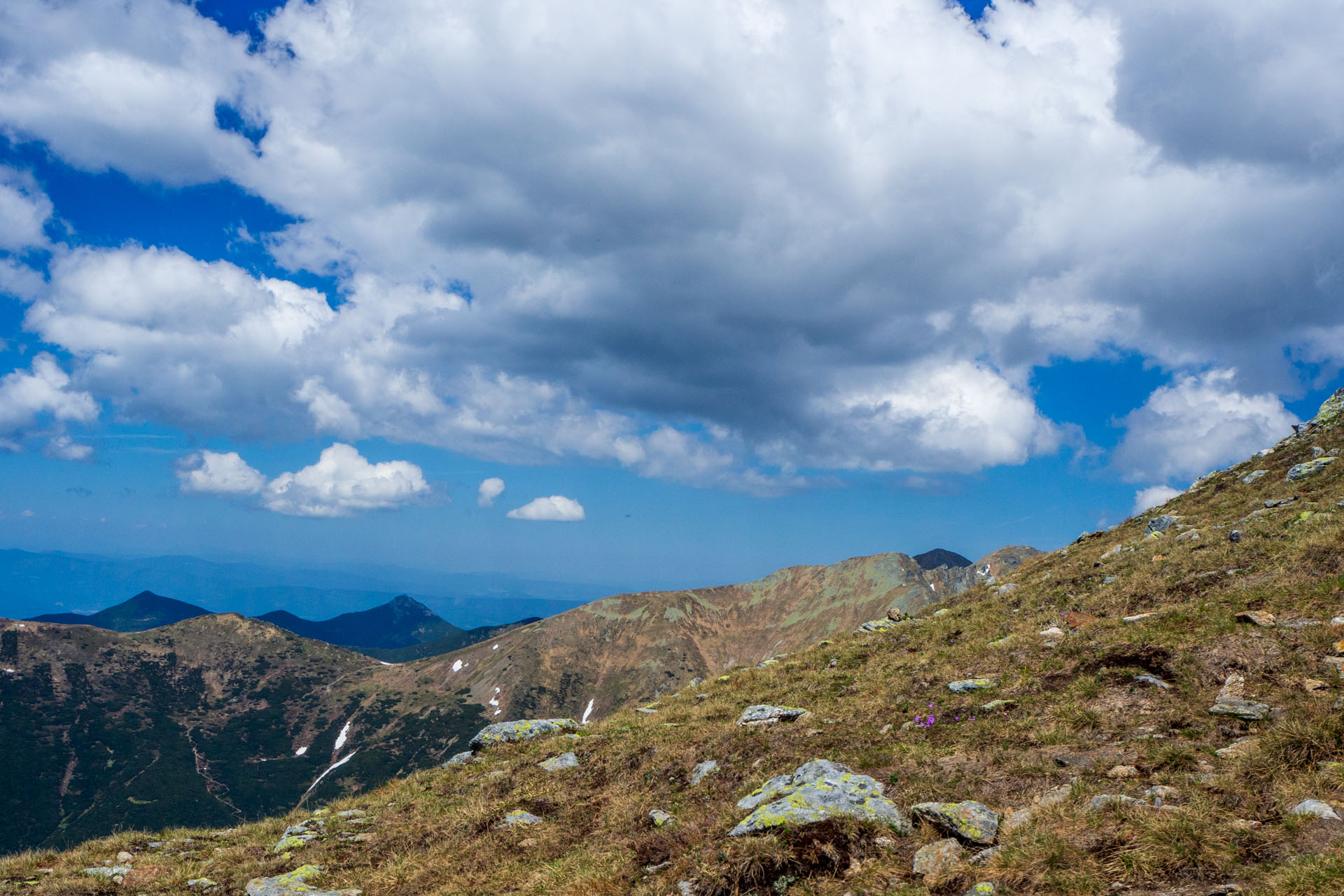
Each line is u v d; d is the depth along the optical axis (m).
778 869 11.73
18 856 19.03
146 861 18.67
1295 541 22.14
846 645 31.20
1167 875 9.20
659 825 15.73
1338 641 14.90
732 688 29.48
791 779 15.16
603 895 13.25
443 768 26.27
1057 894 9.45
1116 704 15.39
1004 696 17.70
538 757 23.83
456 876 15.95
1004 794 12.95
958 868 10.69
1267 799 10.32
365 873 17.00
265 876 17.14
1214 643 16.44
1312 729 11.34
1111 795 11.30
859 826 12.35
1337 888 7.89
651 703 32.47
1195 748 12.50
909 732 17.31
